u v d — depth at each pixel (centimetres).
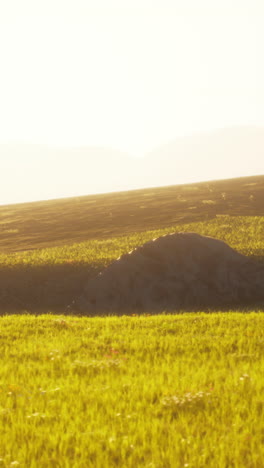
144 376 1614
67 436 1062
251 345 2158
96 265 6456
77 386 1511
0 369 1762
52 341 2500
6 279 6122
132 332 2716
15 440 1067
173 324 2942
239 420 1155
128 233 10300
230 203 13488
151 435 1077
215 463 923
